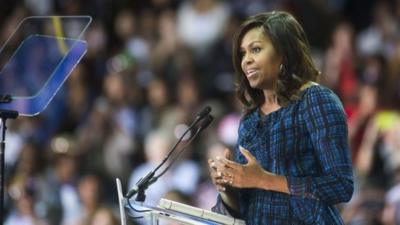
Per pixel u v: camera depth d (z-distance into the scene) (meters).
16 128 29.92
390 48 30.30
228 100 29.19
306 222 12.64
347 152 12.62
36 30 14.55
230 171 12.43
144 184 13.05
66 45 14.05
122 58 31.86
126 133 28.75
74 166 27.66
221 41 31.22
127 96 29.95
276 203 12.80
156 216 12.62
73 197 27.02
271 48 12.86
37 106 14.02
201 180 25.92
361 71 28.80
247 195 13.11
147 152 27.58
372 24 31.91
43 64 14.32
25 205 26.88
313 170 12.80
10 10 35.94
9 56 14.96
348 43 29.48
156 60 31.05
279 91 12.88
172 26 31.91
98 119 29.11
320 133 12.64
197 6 31.86
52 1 34.81
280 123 12.88
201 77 30.31
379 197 23.55
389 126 25.11
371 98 26.20
